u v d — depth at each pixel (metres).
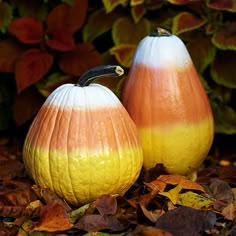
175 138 1.80
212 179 1.89
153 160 1.83
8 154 2.31
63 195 1.70
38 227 1.60
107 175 1.68
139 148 1.74
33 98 2.29
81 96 1.69
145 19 2.26
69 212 1.69
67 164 1.67
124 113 1.73
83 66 2.21
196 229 1.58
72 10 2.26
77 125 1.67
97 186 1.68
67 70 2.21
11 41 2.29
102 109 1.69
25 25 2.24
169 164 1.83
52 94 1.73
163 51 1.80
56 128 1.68
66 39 2.21
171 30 2.23
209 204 1.71
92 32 2.29
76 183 1.67
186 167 1.85
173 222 1.59
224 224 1.65
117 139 1.69
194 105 1.82
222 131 2.24
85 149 1.66
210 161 2.27
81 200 1.71
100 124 1.68
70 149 1.66
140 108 1.81
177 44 1.82
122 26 2.25
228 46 2.12
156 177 1.82
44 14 2.36
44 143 1.69
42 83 2.27
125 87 1.86
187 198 1.73
